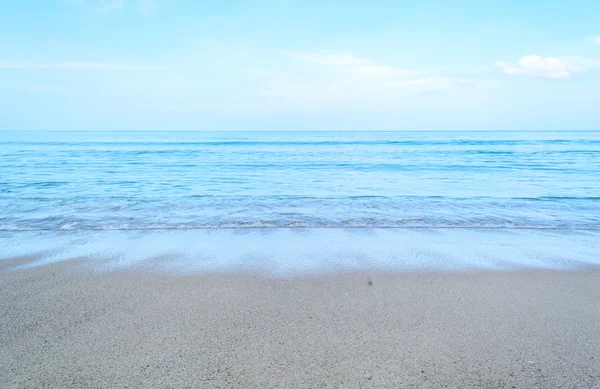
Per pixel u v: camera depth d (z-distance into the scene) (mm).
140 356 2777
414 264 5234
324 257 5551
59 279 4574
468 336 3121
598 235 6980
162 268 5023
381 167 20047
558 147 40594
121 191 11984
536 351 2879
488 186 13234
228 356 2781
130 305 3768
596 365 2682
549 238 6766
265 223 7887
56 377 2504
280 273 4832
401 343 2992
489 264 5254
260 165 21062
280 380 2479
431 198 10773
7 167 19234
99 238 6680
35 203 9867
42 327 3264
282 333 3158
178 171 17969
